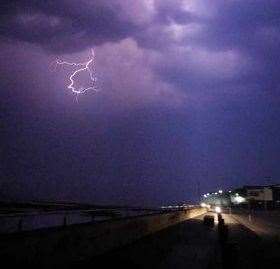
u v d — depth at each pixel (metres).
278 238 28.94
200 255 16.55
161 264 14.03
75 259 11.02
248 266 16.30
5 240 7.93
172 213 35.44
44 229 9.78
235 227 39.75
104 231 14.04
